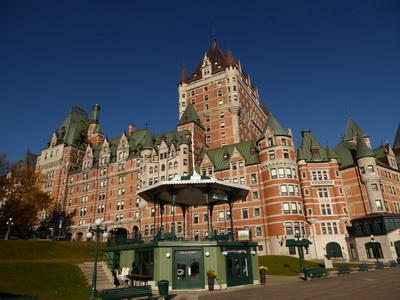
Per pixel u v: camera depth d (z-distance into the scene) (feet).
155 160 241.96
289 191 195.52
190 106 298.97
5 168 239.71
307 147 228.22
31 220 244.83
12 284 78.02
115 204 260.01
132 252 98.78
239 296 67.41
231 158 225.97
